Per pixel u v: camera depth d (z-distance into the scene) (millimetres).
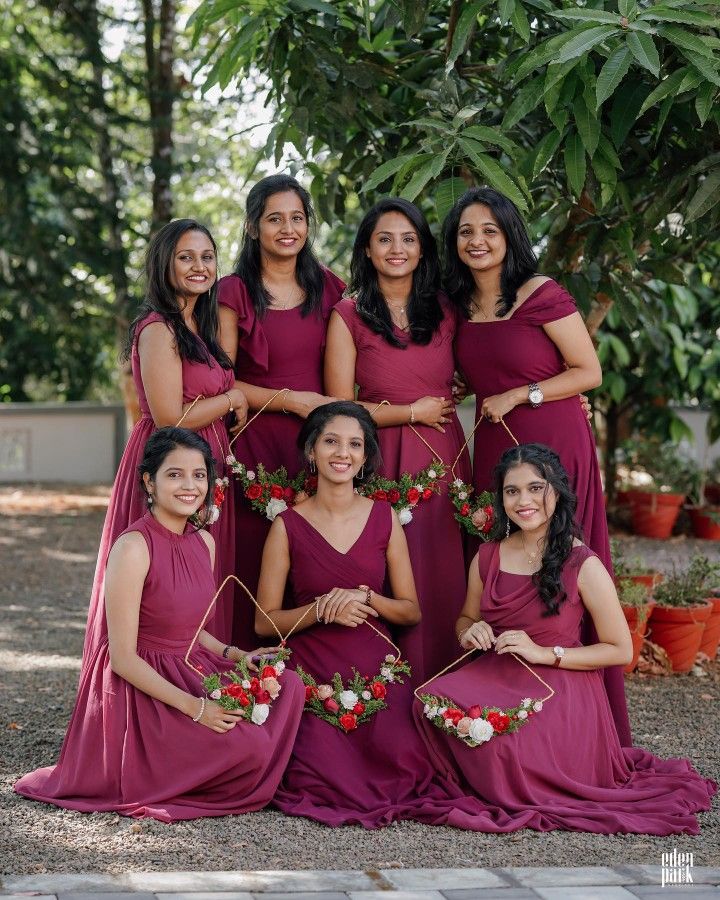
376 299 4355
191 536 3906
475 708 3723
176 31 12797
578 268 5625
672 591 5859
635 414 10945
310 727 3957
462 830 3525
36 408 15188
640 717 4969
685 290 9359
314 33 5121
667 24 4094
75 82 11727
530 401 4230
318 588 4133
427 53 5445
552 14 4098
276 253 4301
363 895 2895
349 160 5531
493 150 4852
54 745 4391
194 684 3719
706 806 3773
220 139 13000
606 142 4414
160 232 4055
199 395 4109
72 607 7637
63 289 12281
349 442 4059
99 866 3113
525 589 3957
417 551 4355
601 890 2984
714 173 4488
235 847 3297
